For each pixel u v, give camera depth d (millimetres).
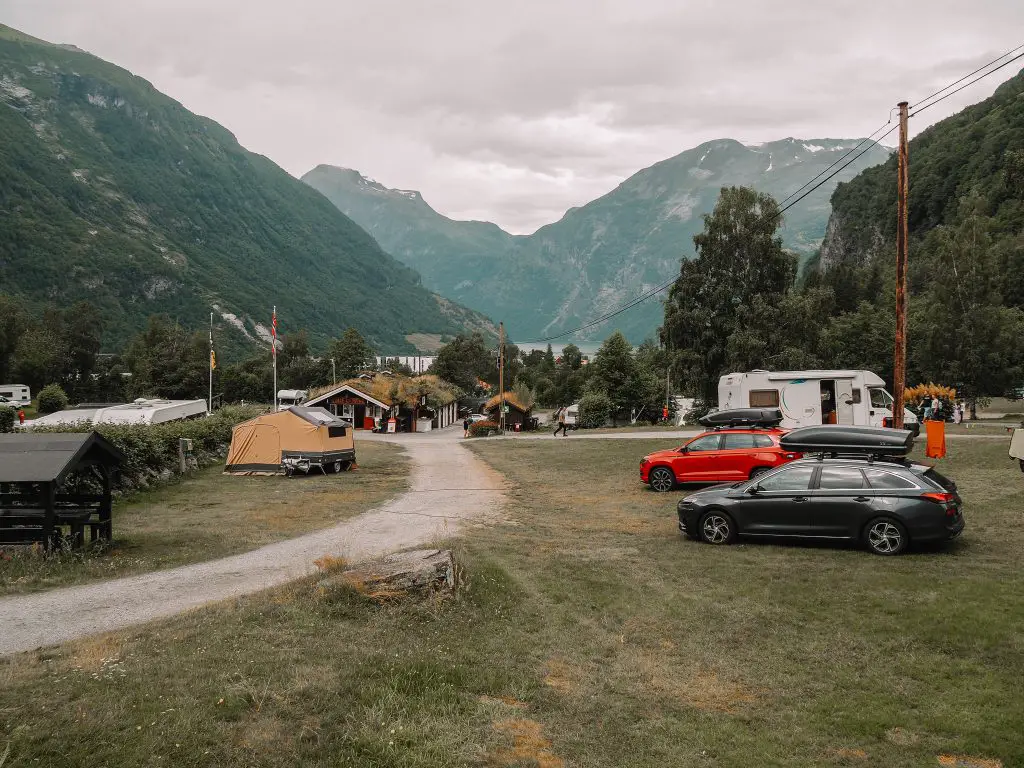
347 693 6574
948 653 7676
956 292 50656
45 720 5633
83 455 13195
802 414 29891
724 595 9953
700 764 5793
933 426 21297
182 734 5555
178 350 110062
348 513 18344
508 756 5809
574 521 16406
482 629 8758
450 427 70875
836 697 6902
